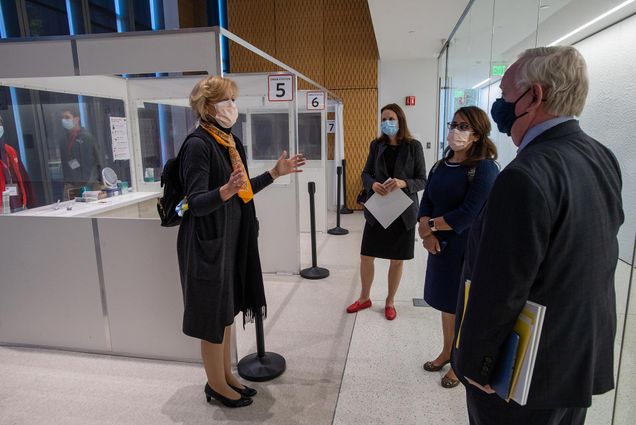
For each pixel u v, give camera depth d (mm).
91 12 4988
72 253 2504
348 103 7109
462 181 2094
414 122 6941
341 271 4188
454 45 4762
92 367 2459
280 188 4012
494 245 891
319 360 2525
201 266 1838
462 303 1168
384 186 2740
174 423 1969
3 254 2590
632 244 1250
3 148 2654
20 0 4137
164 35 2238
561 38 1708
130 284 2469
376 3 3803
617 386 1283
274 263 4145
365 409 2064
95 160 2988
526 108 966
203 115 1865
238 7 7145
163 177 1930
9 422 1988
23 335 2684
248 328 2975
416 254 4645
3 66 2451
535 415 970
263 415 2023
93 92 2789
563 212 855
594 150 938
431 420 1981
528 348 887
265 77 3945
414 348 2646
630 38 1241
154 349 2531
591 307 903
